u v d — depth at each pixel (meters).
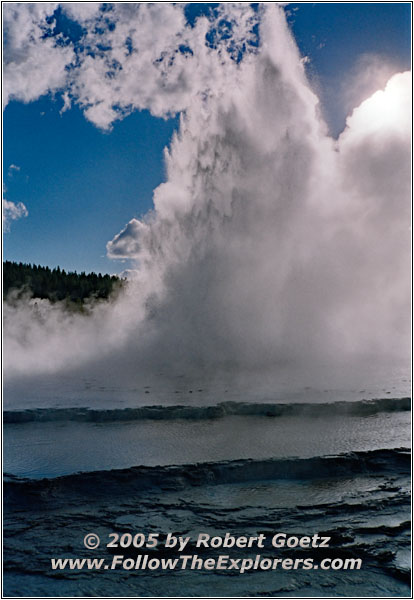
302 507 4.60
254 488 4.97
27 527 4.39
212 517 4.46
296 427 6.41
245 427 6.45
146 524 4.38
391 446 5.62
